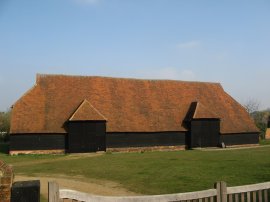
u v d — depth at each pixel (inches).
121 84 1897.1
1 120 2486.5
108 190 679.1
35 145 1581.0
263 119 3307.1
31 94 1688.0
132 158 1286.9
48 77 1780.3
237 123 1996.8
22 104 1642.5
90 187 713.6
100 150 1651.1
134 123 1745.8
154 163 1082.7
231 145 1942.7
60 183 767.1
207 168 912.3
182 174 826.2
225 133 1908.2
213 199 296.8
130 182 757.9
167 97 1939.0
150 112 1827.0
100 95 1795.0
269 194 420.5
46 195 605.0
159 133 1784.0
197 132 1845.5
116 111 1760.6
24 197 233.8
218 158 1163.3
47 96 1704.0
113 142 1691.7
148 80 1984.5
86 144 1631.4
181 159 1181.7
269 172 784.9
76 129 1619.1
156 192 644.1
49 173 950.4
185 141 1841.8
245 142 1996.8
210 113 1888.5
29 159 1390.3
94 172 936.9
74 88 1779.0
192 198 283.7
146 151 1727.4
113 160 1232.2
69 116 1656.0
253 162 991.0
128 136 1721.2
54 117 1638.8
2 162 239.9
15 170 1029.2
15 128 1560.0
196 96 2016.5
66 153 1606.8
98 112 1674.5
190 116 1854.1
